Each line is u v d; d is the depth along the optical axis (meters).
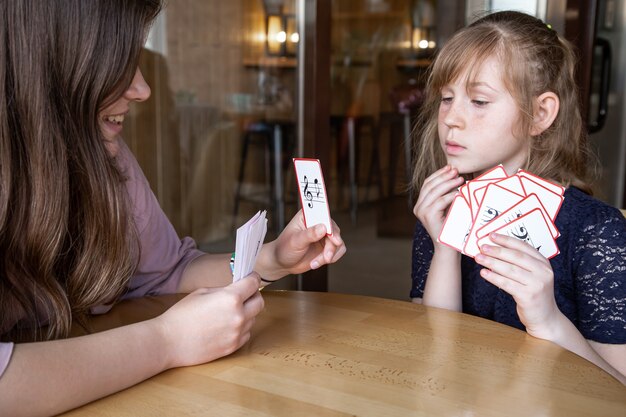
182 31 3.90
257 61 4.28
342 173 6.13
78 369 0.79
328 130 2.73
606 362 1.11
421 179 1.58
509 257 1.02
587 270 1.21
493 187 1.09
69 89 0.95
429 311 1.17
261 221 1.01
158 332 0.89
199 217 4.13
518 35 1.27
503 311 1.30
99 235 1.05
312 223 1.20
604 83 3.53
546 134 1.35
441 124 1.33
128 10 0.96
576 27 2.88
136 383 0.85
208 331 0.91
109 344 0.83
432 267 1.32
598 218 1.23
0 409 0.73
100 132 1.02
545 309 1.03
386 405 0.80
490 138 1.26
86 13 0.92
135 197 1.25
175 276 1.32
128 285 1.25
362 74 7.05
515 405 0.80
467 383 0.86
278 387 0.85
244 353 0.97
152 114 3.75
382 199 5.45
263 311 1.17
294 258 1.23
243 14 4.23
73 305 1.08
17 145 0.93
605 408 0.79
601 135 3.82
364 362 0.93
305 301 1.23
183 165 3.99
